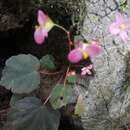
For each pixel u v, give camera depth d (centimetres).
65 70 26
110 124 26
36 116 23
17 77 23
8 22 25
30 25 26
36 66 24
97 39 25
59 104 23
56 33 26
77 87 25
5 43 28
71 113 26
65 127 27
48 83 26
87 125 26
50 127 23
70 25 25
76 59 20
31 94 25
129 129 26
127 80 26
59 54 26
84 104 25
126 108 26
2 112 28
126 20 21
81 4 25
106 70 25
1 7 24
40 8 25
